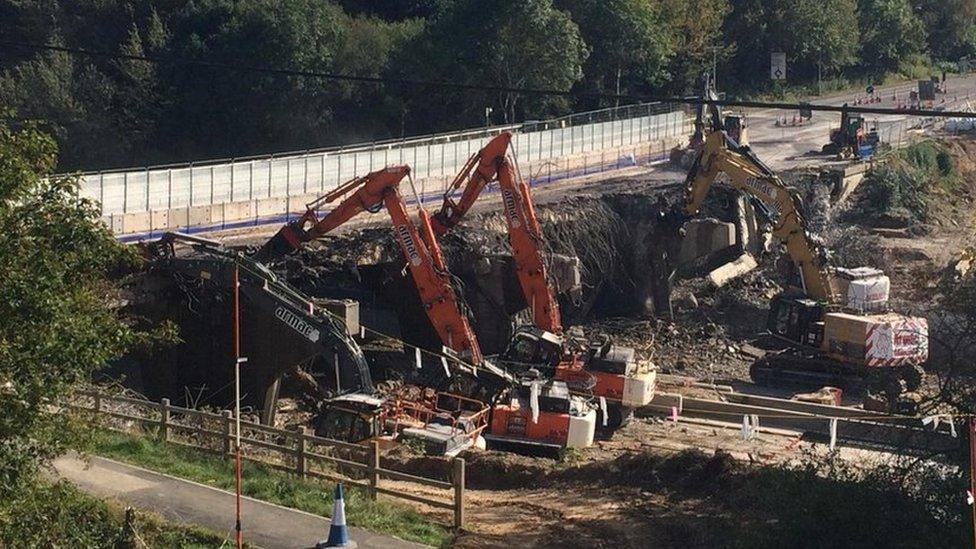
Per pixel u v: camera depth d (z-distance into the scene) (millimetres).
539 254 51625
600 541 27719
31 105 103438
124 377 44438
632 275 69375
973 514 22047
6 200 19266
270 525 25516
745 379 57281
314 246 59250
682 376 57406
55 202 19719
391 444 36781
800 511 25750
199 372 49594
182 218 63688
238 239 61781
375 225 65125
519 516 29562
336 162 77312
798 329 55688
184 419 34750
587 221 69188
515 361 47250
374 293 60281
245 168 71000
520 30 106250
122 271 46969
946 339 36500
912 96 134875
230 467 29500
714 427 47125
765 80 144000
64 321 19156
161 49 110312
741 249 72688
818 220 83188
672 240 68062
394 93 113250
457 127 111875
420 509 29328
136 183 64375
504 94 108625
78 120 103938
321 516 26328
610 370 45812
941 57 174750
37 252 19156
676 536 28219
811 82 148500
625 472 33594
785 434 45594
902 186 93062
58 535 20062
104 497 25656
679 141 103188
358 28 115500
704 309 68250
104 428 30312
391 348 56688
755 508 29312
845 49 147500
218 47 109125
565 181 85062
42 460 19828
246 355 47344
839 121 120938
